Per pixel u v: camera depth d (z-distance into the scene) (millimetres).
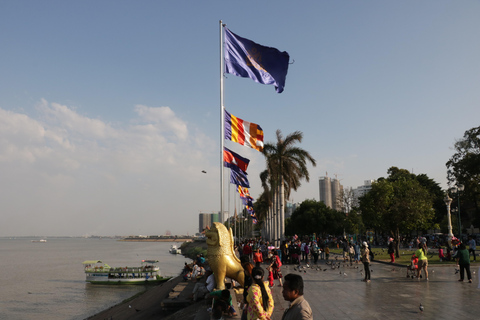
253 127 18562
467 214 80750
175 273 59062
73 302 35031
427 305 12375
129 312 23219
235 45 17453
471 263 25609
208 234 14188
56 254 130750
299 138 48562
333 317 10883
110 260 94812
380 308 12039
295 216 88062
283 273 23516
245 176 21484
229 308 11359
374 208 36781
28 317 29016
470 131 57281
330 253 44250
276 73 17234
